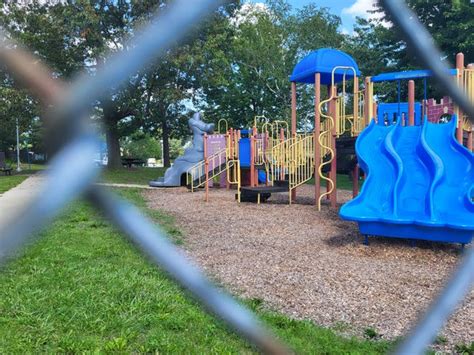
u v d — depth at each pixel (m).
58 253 5.39
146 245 1.39
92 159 0.86
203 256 6.00
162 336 3.21
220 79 22.64
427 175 7.22
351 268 5.38
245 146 14.18
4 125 19.44
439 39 19.22
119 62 0.90
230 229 8.09
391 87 21.23
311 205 11.55
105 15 16.95
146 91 19.89
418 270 5.28
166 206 11.47
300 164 11.73
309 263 5.63
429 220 6.18
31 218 0.81
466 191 6.66
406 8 1.38
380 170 7.64
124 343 3.09
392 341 3.24
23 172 22.48
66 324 3.40
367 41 25.62
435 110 11.41
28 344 3.08
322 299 4.28
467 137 9.23
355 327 3.60
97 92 0.87
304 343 3.13
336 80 12.59
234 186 17.41
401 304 4.12
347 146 10.62
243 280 4.89
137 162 33.84
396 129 8.62
